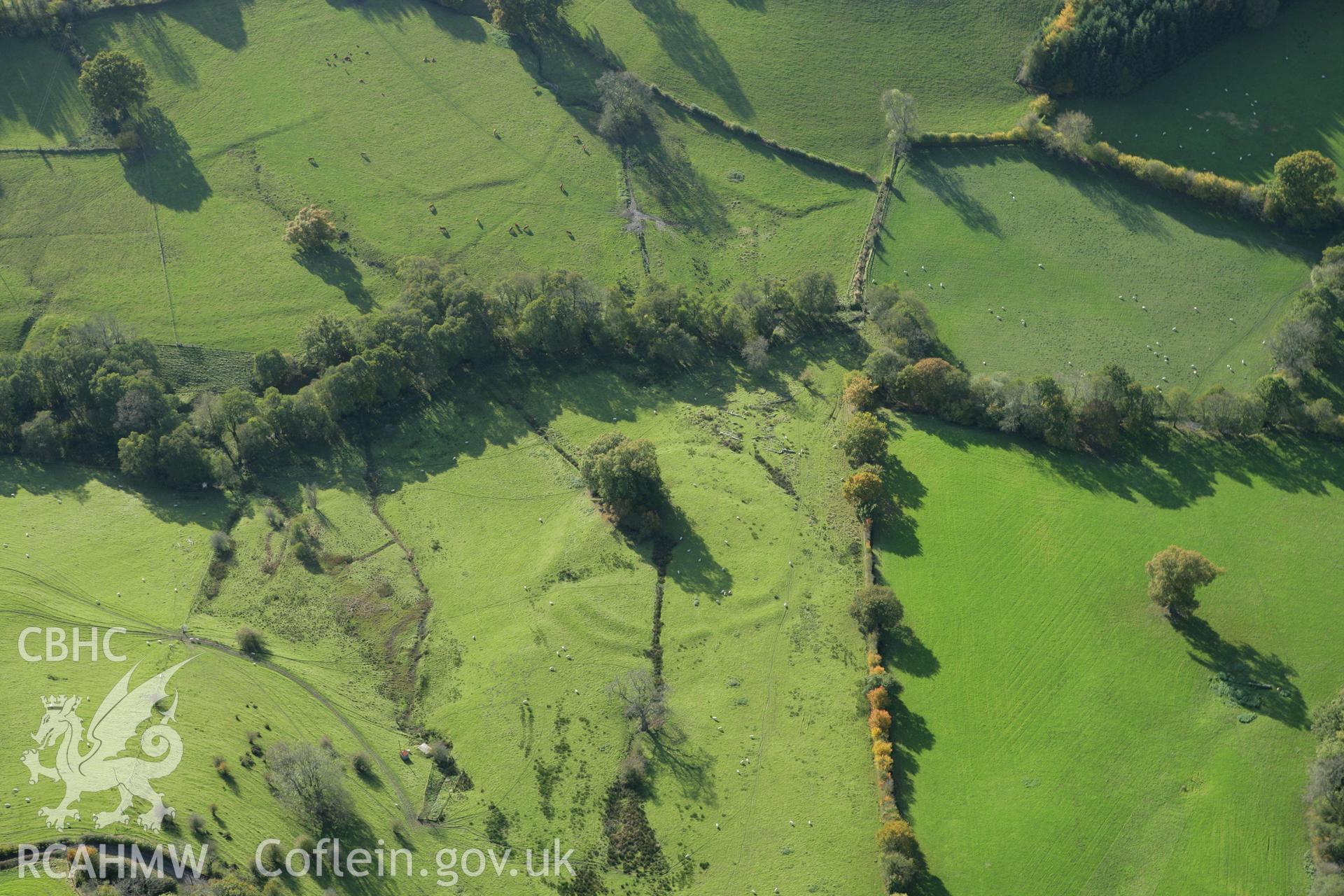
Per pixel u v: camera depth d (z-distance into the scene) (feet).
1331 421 561.43
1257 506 541.34
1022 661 487.20
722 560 529.45
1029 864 425.69
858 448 559.79
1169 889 418.10
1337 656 481.05
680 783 451.12
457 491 572.10
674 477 567.18
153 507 563.48
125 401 577.43
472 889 422.82
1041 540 532.32
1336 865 412.98
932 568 522.88
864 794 446.60
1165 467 561.84
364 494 572.10
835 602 511.40
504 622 511.40
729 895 420.36
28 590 519.60
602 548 534.78
